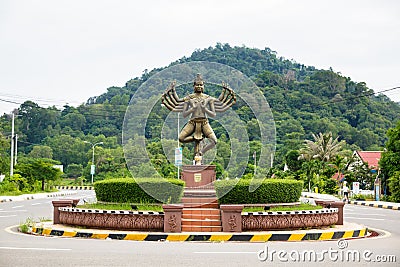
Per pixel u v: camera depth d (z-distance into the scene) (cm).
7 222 1786
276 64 8944
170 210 1384
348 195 3994
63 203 1612
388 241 1323
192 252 1052
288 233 1362
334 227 1571
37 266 852
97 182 1722
